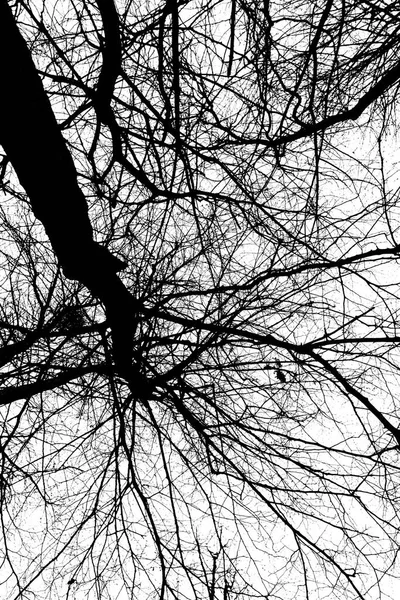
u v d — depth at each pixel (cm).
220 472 447
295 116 395
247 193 401
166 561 436
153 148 438
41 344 445
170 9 394
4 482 419
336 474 445
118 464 435
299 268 430
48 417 423
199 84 445
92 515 428
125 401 454
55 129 332
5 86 308
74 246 366
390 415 462
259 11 435
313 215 423
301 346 423
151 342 464
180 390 464
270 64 404
